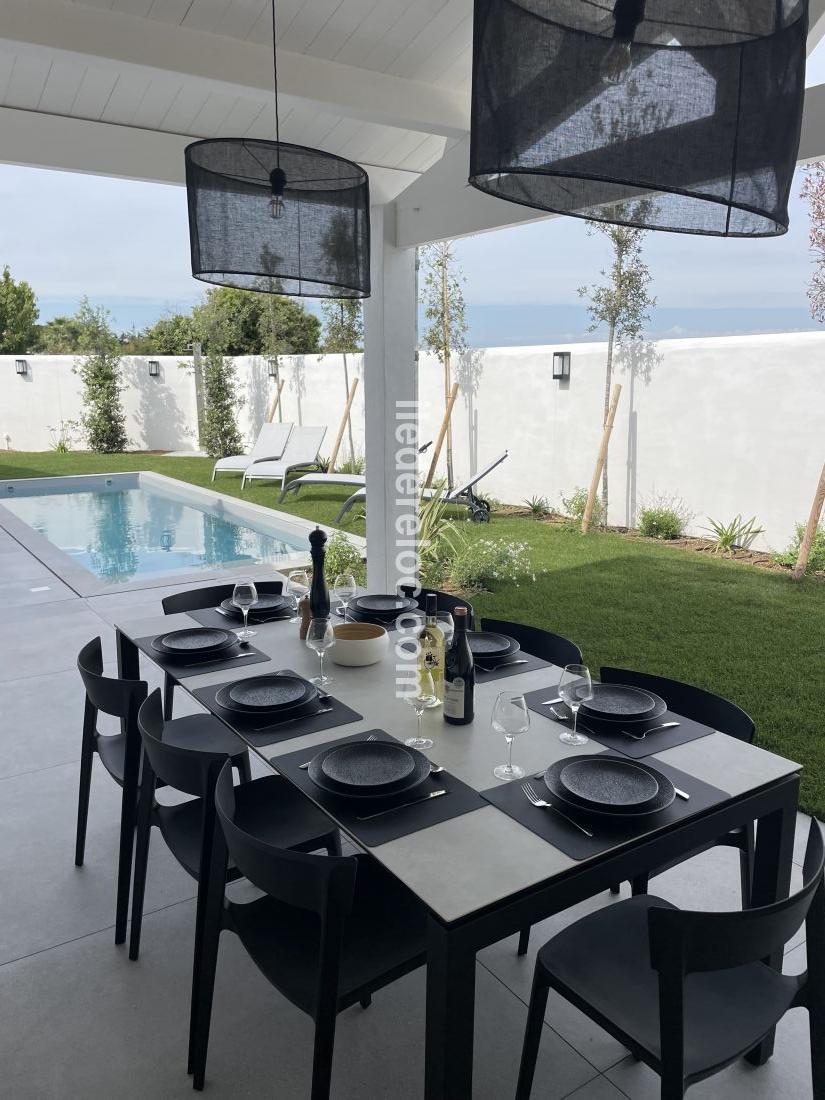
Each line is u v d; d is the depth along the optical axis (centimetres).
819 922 148
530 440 908
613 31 104
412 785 163
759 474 694
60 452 1527
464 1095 136
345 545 650
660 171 109
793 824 179
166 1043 186
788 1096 173
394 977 156
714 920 124
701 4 106
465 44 365
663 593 583
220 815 158
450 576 629
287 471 1054
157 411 1580
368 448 539
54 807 287
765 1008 148
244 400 1462
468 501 855
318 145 454
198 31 329
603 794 162
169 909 234
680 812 157
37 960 213
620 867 148
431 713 206
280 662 243
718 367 713
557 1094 171
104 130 403
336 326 1252
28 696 383
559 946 162
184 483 1132
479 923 130
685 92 108
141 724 195
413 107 386
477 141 117
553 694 219
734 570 644
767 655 454
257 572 614
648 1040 137
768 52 111
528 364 894
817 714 372
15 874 249
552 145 109
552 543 752
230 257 228
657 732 194
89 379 1506
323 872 138
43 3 299
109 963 212
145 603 535
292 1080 175
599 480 838
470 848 145
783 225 123
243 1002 198
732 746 187
